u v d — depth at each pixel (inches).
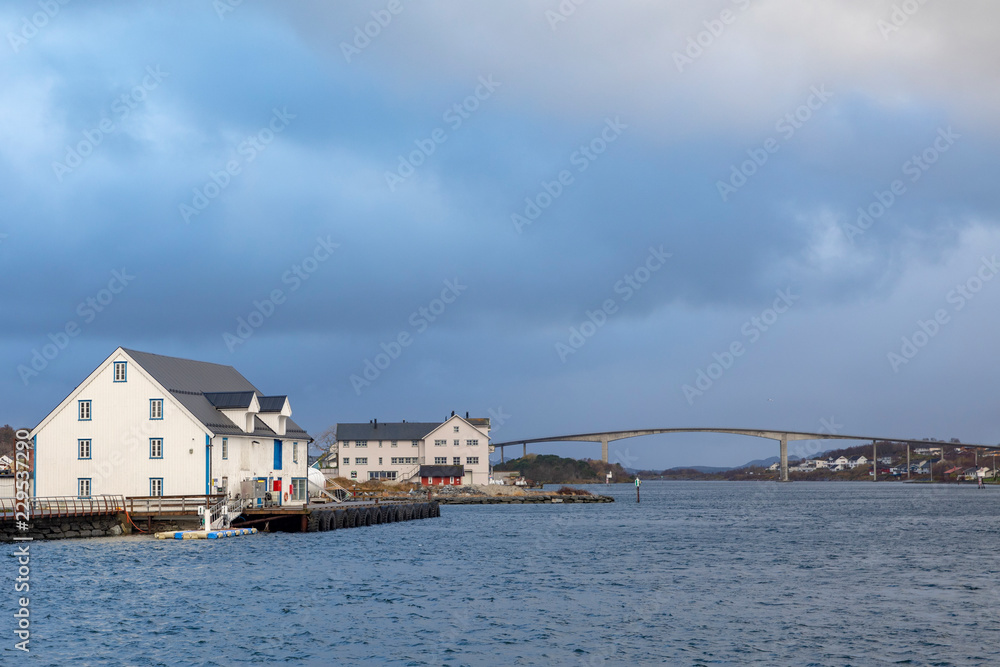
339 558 2260.1
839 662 1232.2
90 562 2082.9
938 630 1416.1
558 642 1347.2
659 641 1352.1
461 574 2012.8
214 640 1341.0
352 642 1341.0
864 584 1882.4
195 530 2726.4
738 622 1482.5
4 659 1229.7
